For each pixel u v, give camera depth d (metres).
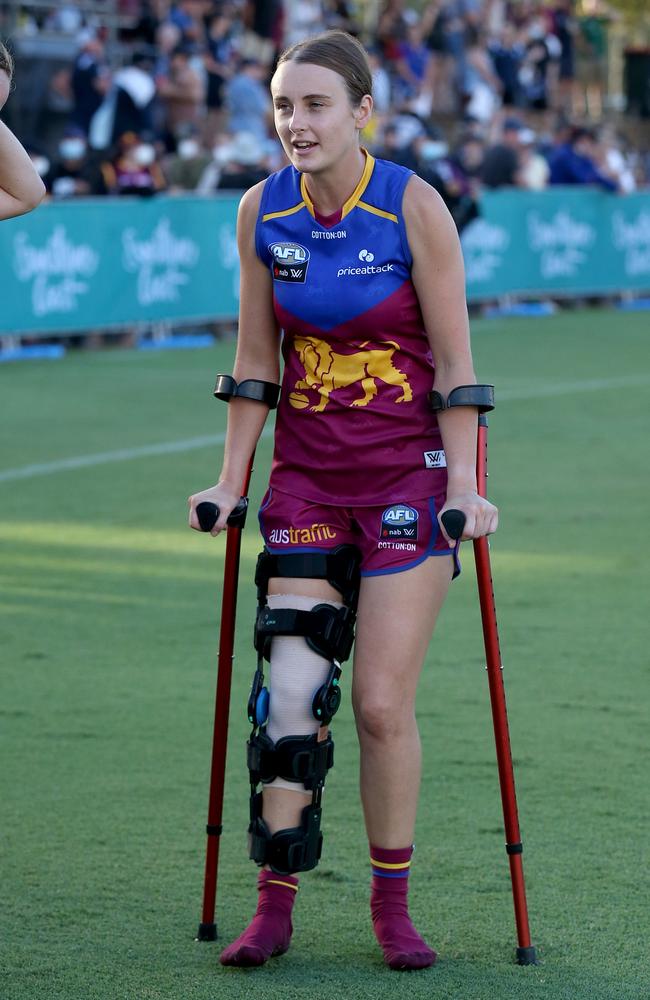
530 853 13.75
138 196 52.50
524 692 18.48
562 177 69.69
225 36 70.94
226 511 11.70
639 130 98.56
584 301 70.50
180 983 11.16
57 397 42.62
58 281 49.91
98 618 21.77
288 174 11.70
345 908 12.66
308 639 11.47
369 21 86.94
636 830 14.29
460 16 81.44
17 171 10.89
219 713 11.84
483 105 79.75
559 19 91.19
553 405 42.34
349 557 11.64
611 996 10.98
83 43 60.94
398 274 11.38
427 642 11.66
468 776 15.71
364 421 11.57
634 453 35.16
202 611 22.17
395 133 58.53
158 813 14.73
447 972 11.40
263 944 11.48
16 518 28.11
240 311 12.08
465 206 58.44
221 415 39.91
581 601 22.61
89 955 11.66
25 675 19.14
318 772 11.48
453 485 11.30
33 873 13.26
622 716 17.61
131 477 31.94
